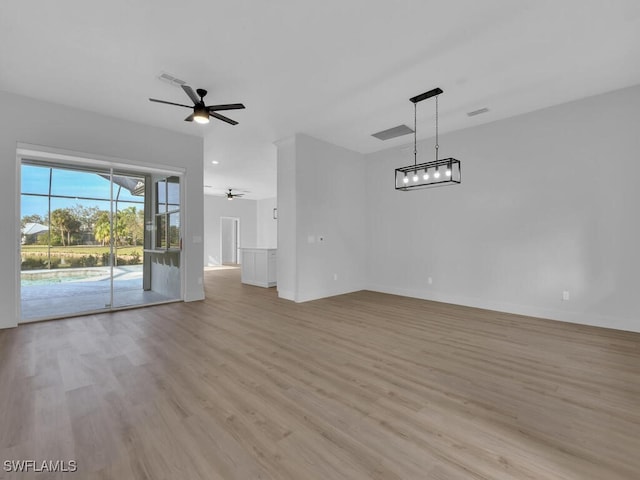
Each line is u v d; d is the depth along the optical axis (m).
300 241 5.51
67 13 2.51
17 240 3.89
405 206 6.06
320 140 5.84
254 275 7.43
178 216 5.43
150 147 4.92
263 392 2.29
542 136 4.37
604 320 3.92
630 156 3.73
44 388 2.33
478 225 5.03
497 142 4.80
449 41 2.92
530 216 4.49
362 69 3.39
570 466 1.54
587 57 3.15
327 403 2.14
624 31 2.74
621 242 3.80
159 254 5.89
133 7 2.45
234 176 8.95
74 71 3.37
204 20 2.62
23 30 2.70
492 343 3.36
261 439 1.76
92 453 1.63
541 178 4.38
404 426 1.89
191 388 2.34
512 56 3.15
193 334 3.64
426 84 3.71
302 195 5.54
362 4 2.46
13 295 3.84
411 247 5.96
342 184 6.28
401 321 4.24
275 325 4.03
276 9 2.50
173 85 3.70
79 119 4.27
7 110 3.78
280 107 4.34
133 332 3.70
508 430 1.85
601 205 3.92
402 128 5.18
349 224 6.43
